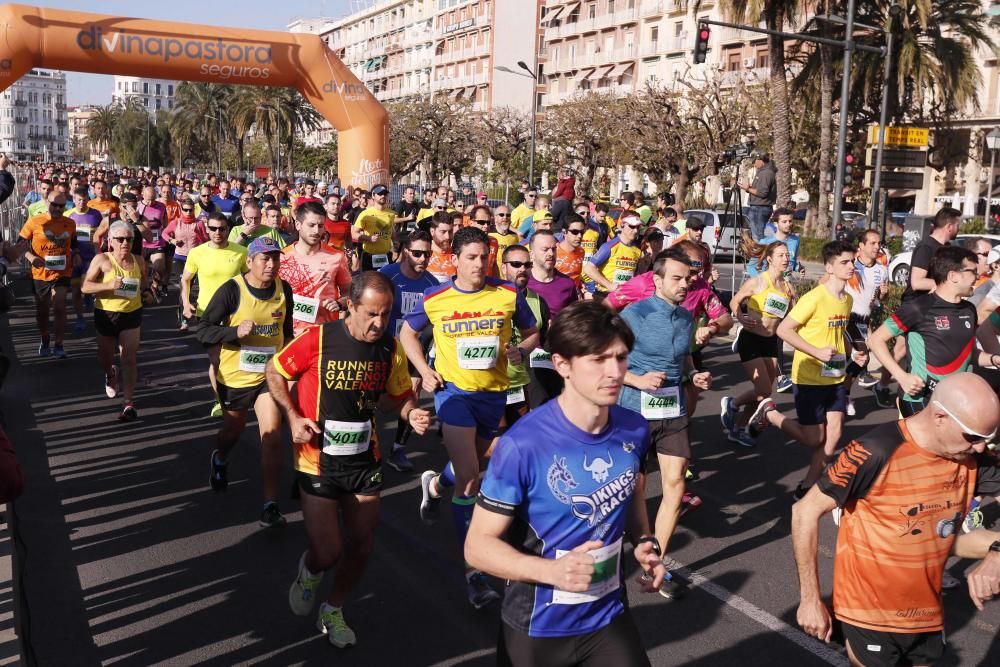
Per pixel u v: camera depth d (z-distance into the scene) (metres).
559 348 2.59
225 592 4.80
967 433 2.78
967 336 5.57
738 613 4.65
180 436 7.75
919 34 29.94
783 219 10.28
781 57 26.72
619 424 2.74
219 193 20.48
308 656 4.14
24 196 23.00
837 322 5.91
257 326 5.91
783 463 7.36
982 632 4.50
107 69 18.19
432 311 5.09
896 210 47.12
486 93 79.75
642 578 2.89
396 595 4.81
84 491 6.35
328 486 4.07
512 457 2.60
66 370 10.17
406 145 53.69
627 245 9.34
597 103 43.00
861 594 3.06
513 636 2.74
